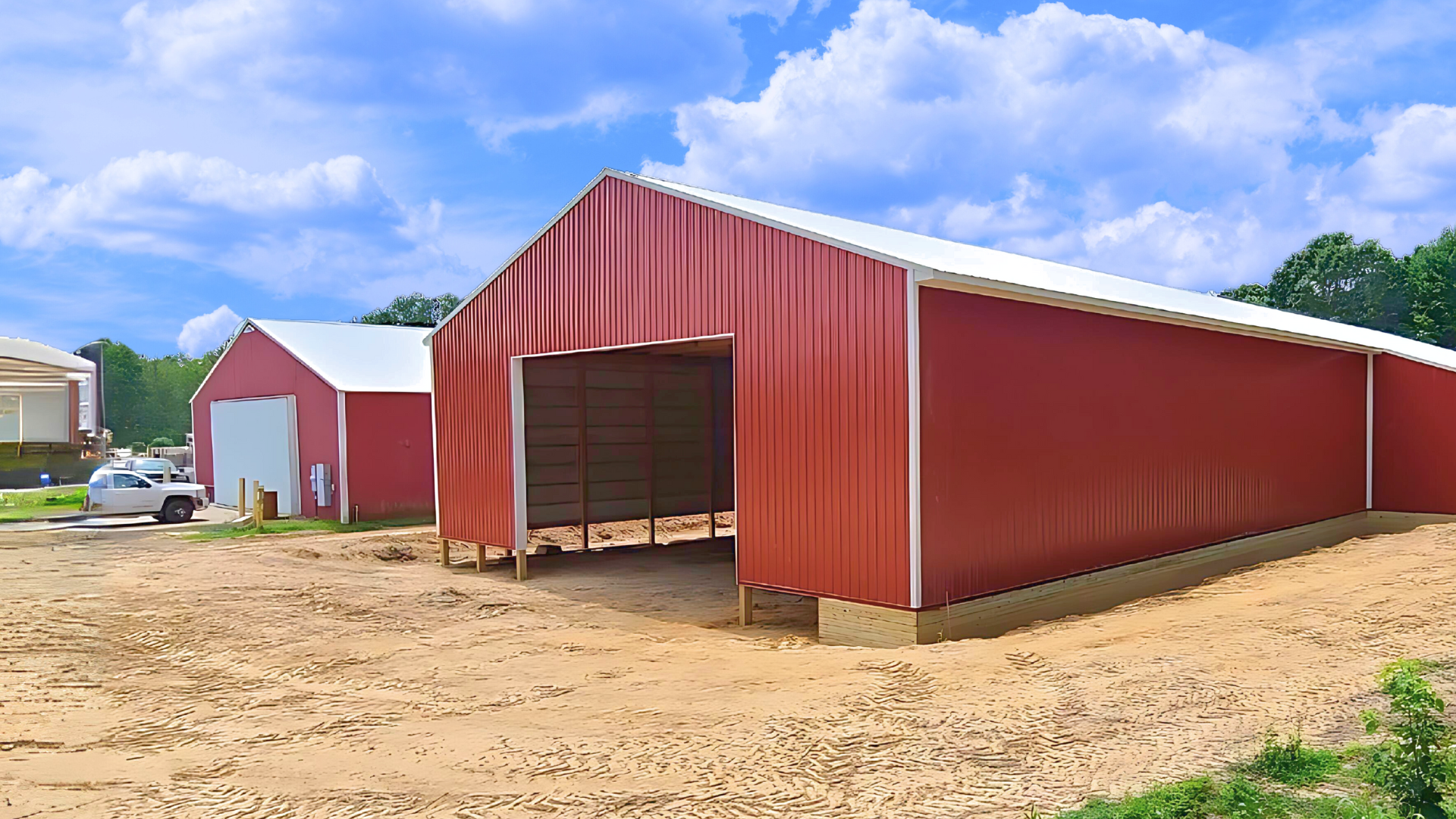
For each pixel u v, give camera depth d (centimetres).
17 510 2528
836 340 1012
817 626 1088
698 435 2017
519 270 1463
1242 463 1478
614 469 1855
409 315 7456
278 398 2527
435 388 1647
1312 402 1689
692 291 1183
